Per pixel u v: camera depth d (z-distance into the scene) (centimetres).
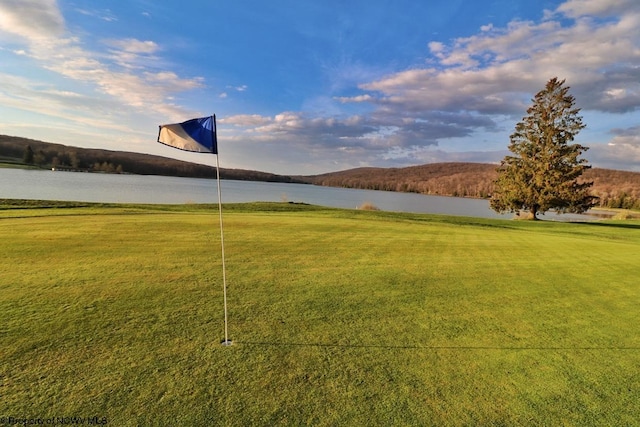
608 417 393
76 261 938
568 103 3822
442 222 2791
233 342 534
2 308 616
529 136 3959
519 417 388
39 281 766
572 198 3688
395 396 417
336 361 492
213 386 421
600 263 1209
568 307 749
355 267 1013
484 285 889
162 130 542
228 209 2850
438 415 386
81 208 2223
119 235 1327
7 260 921
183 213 2272
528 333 611
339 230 1770
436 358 512
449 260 1167
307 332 581
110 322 581
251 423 362
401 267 1038
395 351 529
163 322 591
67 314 603
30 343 502
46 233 1300
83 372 438
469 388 440
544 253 1365
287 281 850
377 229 1892
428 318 662
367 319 645
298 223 1961
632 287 913
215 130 558
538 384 454
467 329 618
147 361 470
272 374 453
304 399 405
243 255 1104
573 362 514
